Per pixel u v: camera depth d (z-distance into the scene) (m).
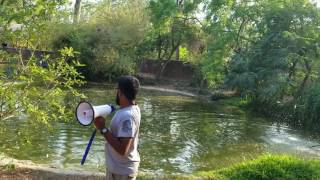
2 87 6.67
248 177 7.57
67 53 7.23
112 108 4.68
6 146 10.53
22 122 13.09
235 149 12.21
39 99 7.00
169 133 13.98
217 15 24.44
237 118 17.84
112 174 4.70
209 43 26.12
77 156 10.18
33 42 7.13
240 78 20.83
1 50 6.93
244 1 23.67
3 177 6.86
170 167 9.98
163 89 27.31
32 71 6.77
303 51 19.56
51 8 6.58
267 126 16.27
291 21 20.19
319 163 8.51
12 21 6.64
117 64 28.61
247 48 22.81
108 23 29.45
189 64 30.92
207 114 18.48
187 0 30.06
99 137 12.33
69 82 7.24
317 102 16.28
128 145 4.48
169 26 31.08
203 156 11.24
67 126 13.32
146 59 32.69
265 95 19.36
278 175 7.61
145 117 16.78
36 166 7.46
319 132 15.55
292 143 13.36
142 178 7.15
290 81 19.14
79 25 28.80
